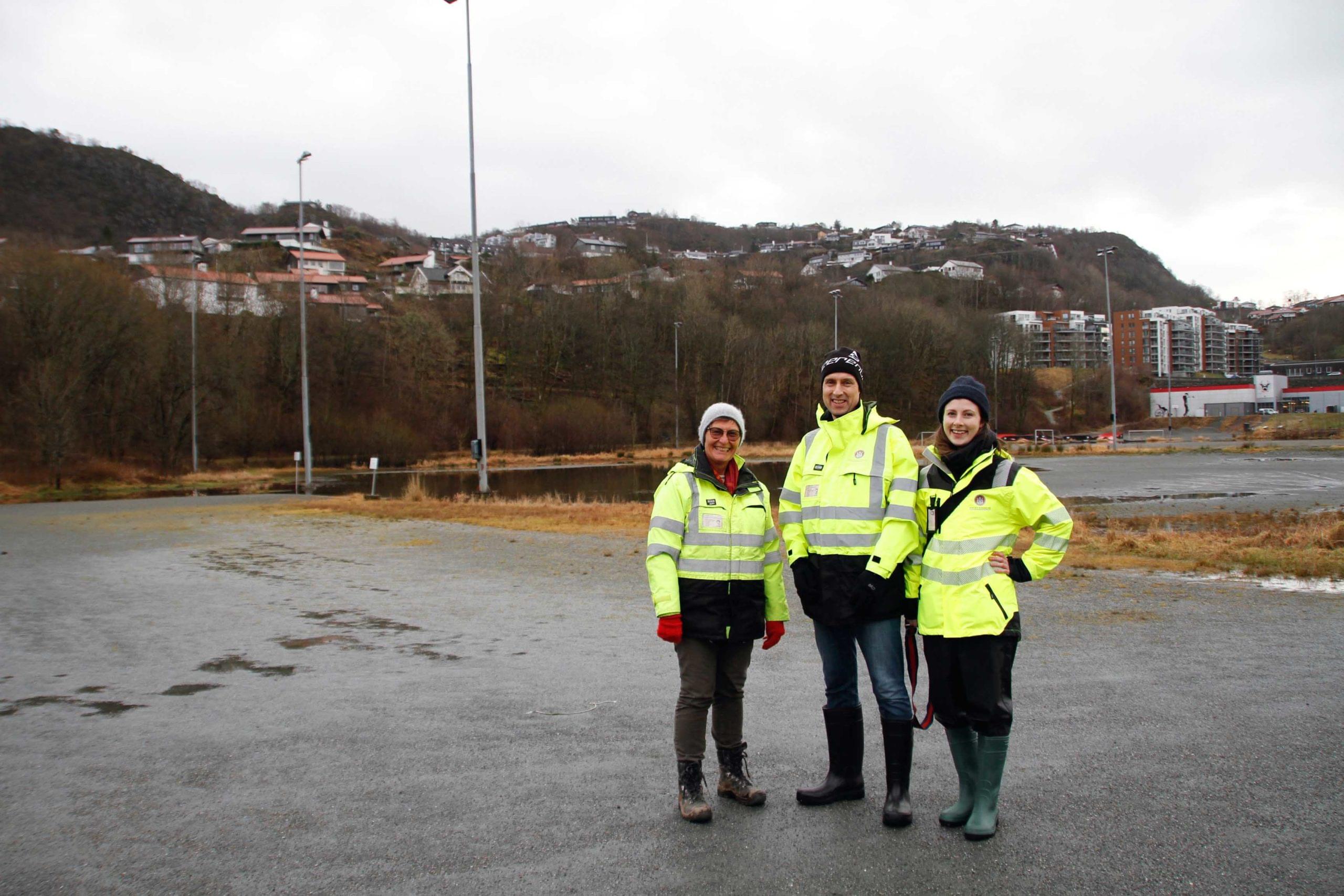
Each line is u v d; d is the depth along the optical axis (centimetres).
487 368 8150
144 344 4841
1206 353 15725
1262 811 372
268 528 1889
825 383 411
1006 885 313
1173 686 579
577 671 653
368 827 370
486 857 340
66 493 3622
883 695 383
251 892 313
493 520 1927
